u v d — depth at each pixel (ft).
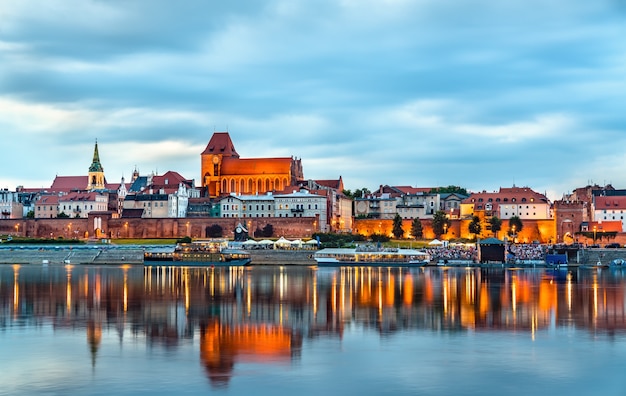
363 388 283.79
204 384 288.30
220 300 532.73
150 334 386.93
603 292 594.65
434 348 350.84
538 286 652.89
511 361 324.19
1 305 501.56
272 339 373.20
